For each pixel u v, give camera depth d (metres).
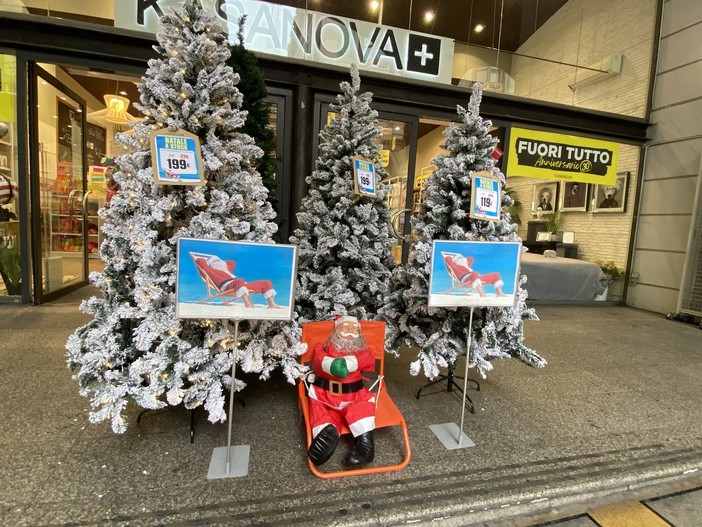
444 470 2.22
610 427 2.81
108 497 1.87
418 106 5.81
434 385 3.36
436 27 7.12
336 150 3.32
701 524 2.04
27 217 4.88
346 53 5.54
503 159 6.41
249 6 5.12
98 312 2.24
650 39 6.86
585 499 2.18
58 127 5.61
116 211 2.17
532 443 2.55
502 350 2.91
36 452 2.17
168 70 2.18
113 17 4.80
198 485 1.98
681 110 6.45
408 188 5.87
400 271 3.04
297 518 1.81
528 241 8.54
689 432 2.80
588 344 4.77
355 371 2.36
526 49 7.51
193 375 2.12
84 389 2.10
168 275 2.16
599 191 7.55
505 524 1.99
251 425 2.57
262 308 2.05
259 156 2.54
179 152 2.10
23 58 4.60
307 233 3.43
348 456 2.14
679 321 6.20
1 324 4.22
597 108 6.98
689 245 6.11
